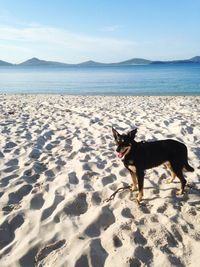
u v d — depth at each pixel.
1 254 3.64
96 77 58.75
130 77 55.53
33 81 48.38
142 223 4.11
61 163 6.66
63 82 44.75
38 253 3.64
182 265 3.36
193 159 6.70
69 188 5.31
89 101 18.41
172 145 4.97
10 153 7.26
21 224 4.27
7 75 77.19
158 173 5.93
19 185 5.42
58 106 15.30
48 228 4.12
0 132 9.25
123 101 18.44
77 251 3.59
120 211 4.49
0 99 19.58
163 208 4.55
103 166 6.41
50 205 4.70
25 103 16.62
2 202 4.87
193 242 3.69
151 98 20.52
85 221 4.30
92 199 4.88
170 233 3.90
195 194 5.01
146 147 4.83
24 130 9.53
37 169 6.27
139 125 10.41
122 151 4.77
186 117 11.73
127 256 3.48
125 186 5.31
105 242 3.79
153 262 3.43
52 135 9.09
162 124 10.32
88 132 9.37
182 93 26.27
